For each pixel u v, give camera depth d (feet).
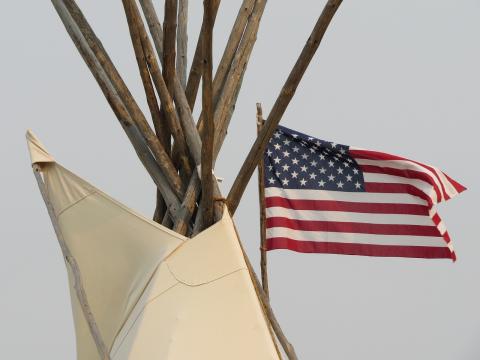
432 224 53.21
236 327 38.86
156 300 40.11
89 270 42.22
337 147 53.88
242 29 47.39
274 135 54.60
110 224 42.65
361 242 53.67
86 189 43.19
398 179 53.67
